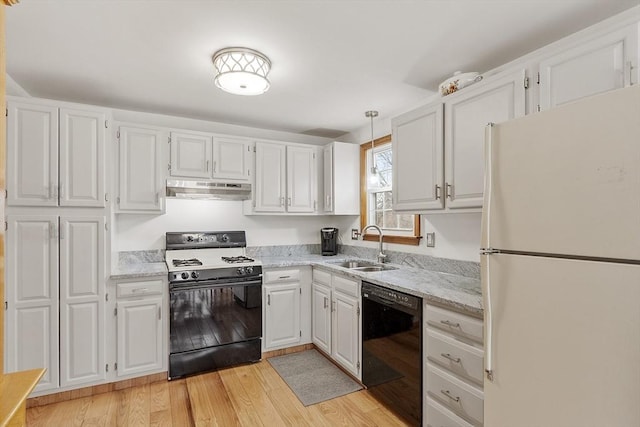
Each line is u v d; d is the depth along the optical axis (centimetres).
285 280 312
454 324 171
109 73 228
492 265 128
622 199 91
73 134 232
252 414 216
